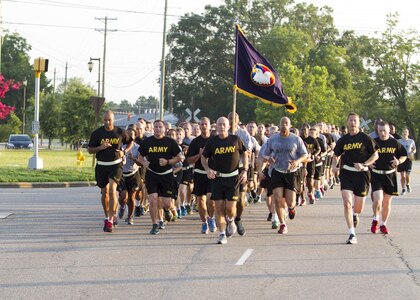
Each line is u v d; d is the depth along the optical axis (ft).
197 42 260.01
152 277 28.55
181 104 269.03
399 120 245.86
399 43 242.37
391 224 46.47
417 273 29.76
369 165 39.32
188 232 41.86
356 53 259.80
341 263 31.91
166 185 41.57
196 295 25.36
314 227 44.52
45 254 33.86
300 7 265.54
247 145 49.67
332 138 75.92
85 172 89.35
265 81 47.19
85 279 28.12
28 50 340.80
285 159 40.75
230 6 263.90
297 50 238.89
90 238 39.11
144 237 39.68
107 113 40.86
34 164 91.91
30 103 319.47
